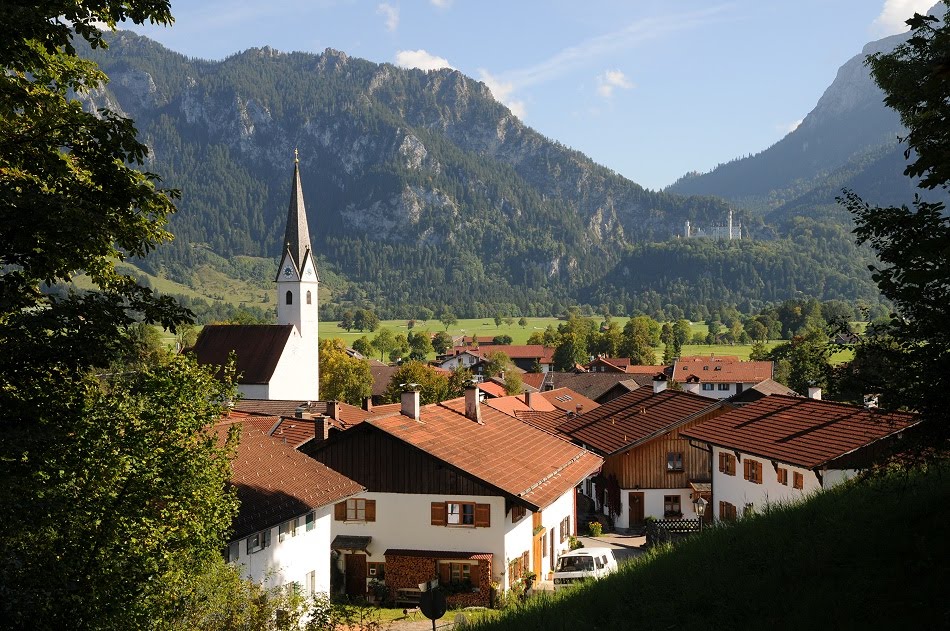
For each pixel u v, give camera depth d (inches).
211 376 834.2
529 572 1578.5
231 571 810.2
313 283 4357.8
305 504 1294.3
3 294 584.1
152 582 689.6
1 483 557.9
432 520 1514.5
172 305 674.8
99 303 634.2
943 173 487.2
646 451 2102.6
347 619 851.4
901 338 522.3
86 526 663.8
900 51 602.5
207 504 785.6
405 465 1531.7
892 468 600.7
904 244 507.5
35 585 589.6
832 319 576.1
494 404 3336.6
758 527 761.0
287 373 3954.2
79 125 635.5
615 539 1952.5
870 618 509.4
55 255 602.9
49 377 621.3
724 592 617.3
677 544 847.1
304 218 4370.1
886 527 624.1
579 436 2332.7
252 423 2020.2
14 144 622.8
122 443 700.7
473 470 1510.8
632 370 6540.4
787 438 1562.5
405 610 1433.3
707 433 1843.0
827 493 826.8
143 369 769.6
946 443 533.0
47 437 580.4
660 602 639.8
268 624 791.7
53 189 647.1
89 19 616.1
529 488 1552.7
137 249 693.3
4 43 553.0
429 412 1759.4
